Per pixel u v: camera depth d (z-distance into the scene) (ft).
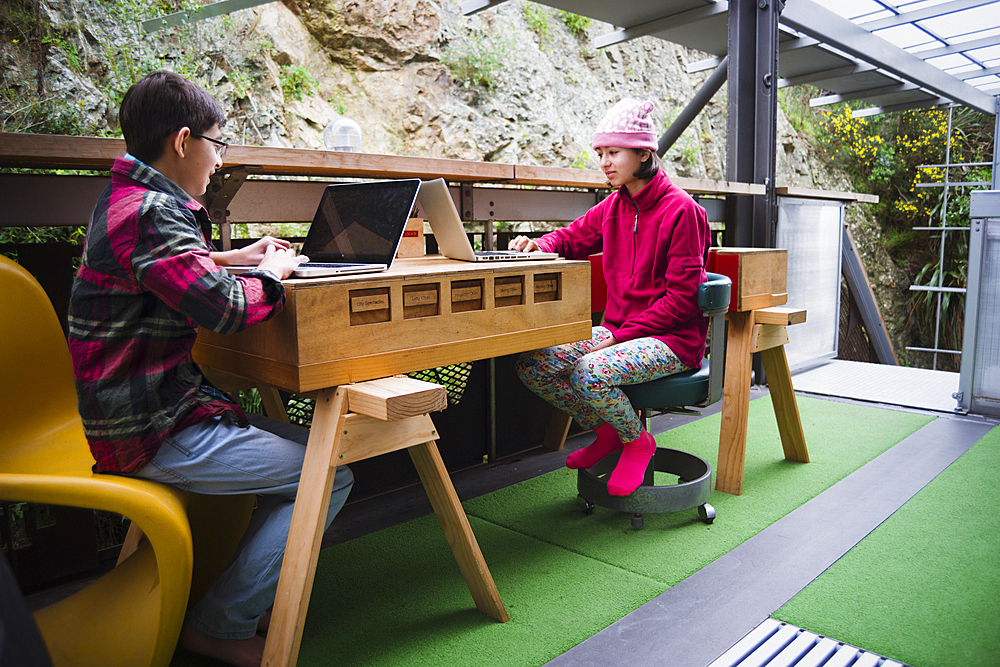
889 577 5.23
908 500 6.84
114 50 11.83
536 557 5.75
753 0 11.96
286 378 3.62
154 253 3.35
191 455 3.67
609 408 5.77
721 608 4.83
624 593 5.08
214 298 3.29
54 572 5.51
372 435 3.87
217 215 5.74
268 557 3.92
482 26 19.63
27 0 10.66
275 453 3.94
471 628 4.62
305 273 3.80
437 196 5.13
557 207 9.31
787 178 30.40
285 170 6.12
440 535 6.30
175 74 3.74
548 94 20.51
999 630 4.45
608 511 6.84
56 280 5.43
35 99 10.38
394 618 4.77
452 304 4.27
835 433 9.31
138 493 3.30
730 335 7.23
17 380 4.25
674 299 6.07
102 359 3.52
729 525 6.34
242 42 14.85
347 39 17.52
